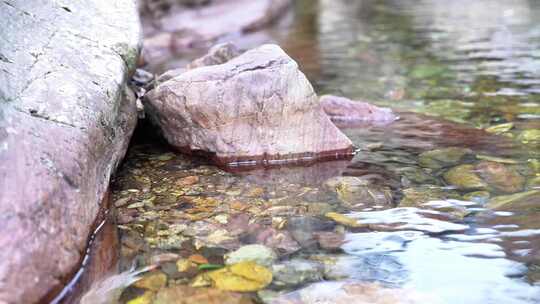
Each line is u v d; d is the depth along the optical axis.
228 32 5.04
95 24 2.16
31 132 1.78
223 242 1.82
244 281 1.71
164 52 4.25
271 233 1.85
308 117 2.20
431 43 4.03
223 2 5.85
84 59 2.04
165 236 1.85
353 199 1.98
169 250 1.80
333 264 1.75
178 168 2.17
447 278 1.71
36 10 2.06
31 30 2.00
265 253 1.78
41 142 1.78
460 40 4.05
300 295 1.67
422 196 1.98
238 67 2.21
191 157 2.24
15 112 1.80
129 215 1.93
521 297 1.66
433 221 1.88
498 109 2.55
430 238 1.82
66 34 2.07
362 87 2.92
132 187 2.05
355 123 2.49
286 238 1.83
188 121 2.21
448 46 3.86
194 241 1.83
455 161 2.15
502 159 2.14
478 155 2.18
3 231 1.64
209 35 4.86
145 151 2.28
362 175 2.10
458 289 1.68
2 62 1.87
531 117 2.45
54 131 1.82
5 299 1.59
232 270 1.74
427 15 5.56
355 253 1.78
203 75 2.20
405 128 2.42
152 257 1.78
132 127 2.22
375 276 1.72
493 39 3.98
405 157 2.20
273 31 5.19
